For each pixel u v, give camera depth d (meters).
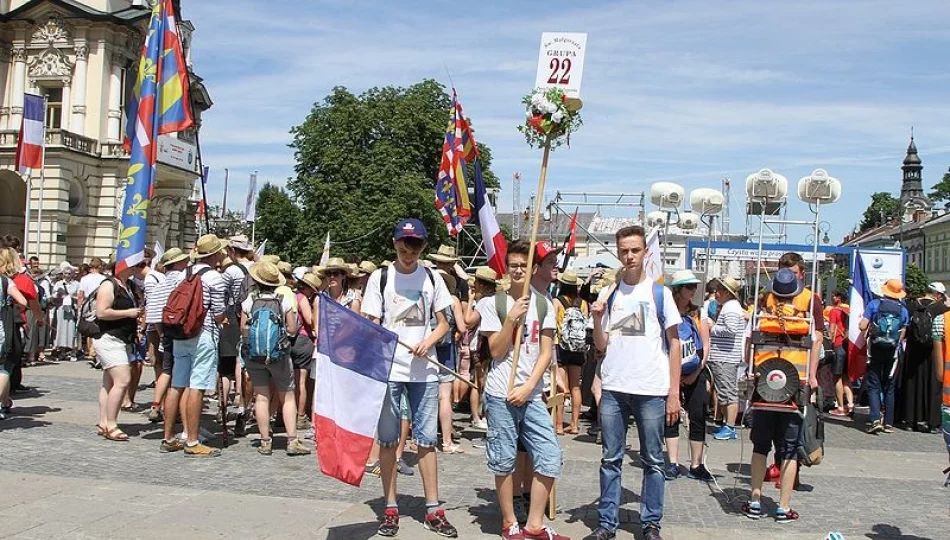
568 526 6.61
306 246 44.00
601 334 6.29
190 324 8.62
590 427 12.23
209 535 5.89
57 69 41.72
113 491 7.01
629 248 6.22
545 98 6.27
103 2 42.41
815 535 6.67
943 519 7.41
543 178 6.34
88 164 41.19
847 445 11.99
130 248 9.90
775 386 6.95
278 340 8.77
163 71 10.95
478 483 8.09
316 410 6.07
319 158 45.28
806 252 18.41
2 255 9.86
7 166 40.44
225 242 10.47
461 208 13.42
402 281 6.41
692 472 8.84
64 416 10.98
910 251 86.19
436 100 47.69
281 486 7.56
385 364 6.06
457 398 12.00
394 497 6.16
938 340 6.86
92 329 9.61
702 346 8.75
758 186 15.02
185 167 43.59
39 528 5.88
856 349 13.95
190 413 8.78
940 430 13.46
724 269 25.27
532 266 6.23
